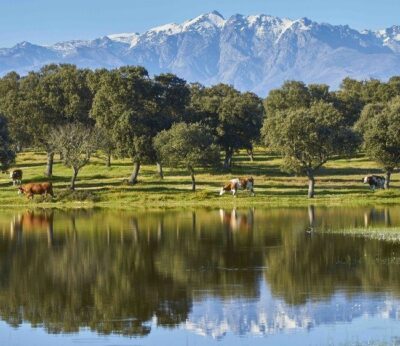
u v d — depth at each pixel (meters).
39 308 52.28
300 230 87.88
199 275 61.88
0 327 48.12
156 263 67.75
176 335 45.75
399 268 62.62
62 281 60.75
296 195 133.25
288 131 128.25
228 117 178.25
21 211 120.38
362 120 175.75
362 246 74.31
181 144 137.50
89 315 50.41
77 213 115.62
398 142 134.75
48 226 97.38
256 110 189.75
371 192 133.00
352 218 99.88
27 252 75.25
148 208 122.06
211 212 113.75
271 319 48.38
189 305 52.22
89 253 74.19
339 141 129.50
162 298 54.31
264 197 130.88
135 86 159.88
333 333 45.28
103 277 62.00
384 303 51.44
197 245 78.00
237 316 49.34
